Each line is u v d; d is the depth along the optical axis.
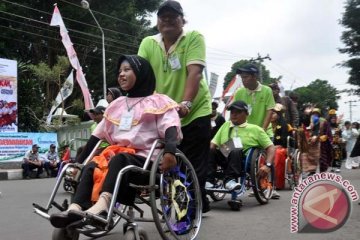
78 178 3.39
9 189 9.23
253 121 6.80
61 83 25.12
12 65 17.06
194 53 4.07
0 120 16.66
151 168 3.32
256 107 6.78
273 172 6.59
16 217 5.52
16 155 15.16
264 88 6.78
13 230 4.70
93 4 28.95
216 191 5.75
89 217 2.91
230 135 6.18
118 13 29.64
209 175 5.88
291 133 8.30
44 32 27.67
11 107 17.00
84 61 28.97
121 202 3.29
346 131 15.63
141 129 3.54
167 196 3.52
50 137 15.78
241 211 5.65
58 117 21.30
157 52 4.26
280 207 5.94
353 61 37.47
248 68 6.69
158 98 3.62
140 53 4.33
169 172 3.54
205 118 4.20
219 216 5.28
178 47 4.15
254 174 5.98
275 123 8.05
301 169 8.41
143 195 3.57
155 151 3.50
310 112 9.73
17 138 15.16
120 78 3.69
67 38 17.19
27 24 26.72
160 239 4.06
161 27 4.14
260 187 6.13
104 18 29.06
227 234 4.28
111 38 29.31
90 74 28.83
